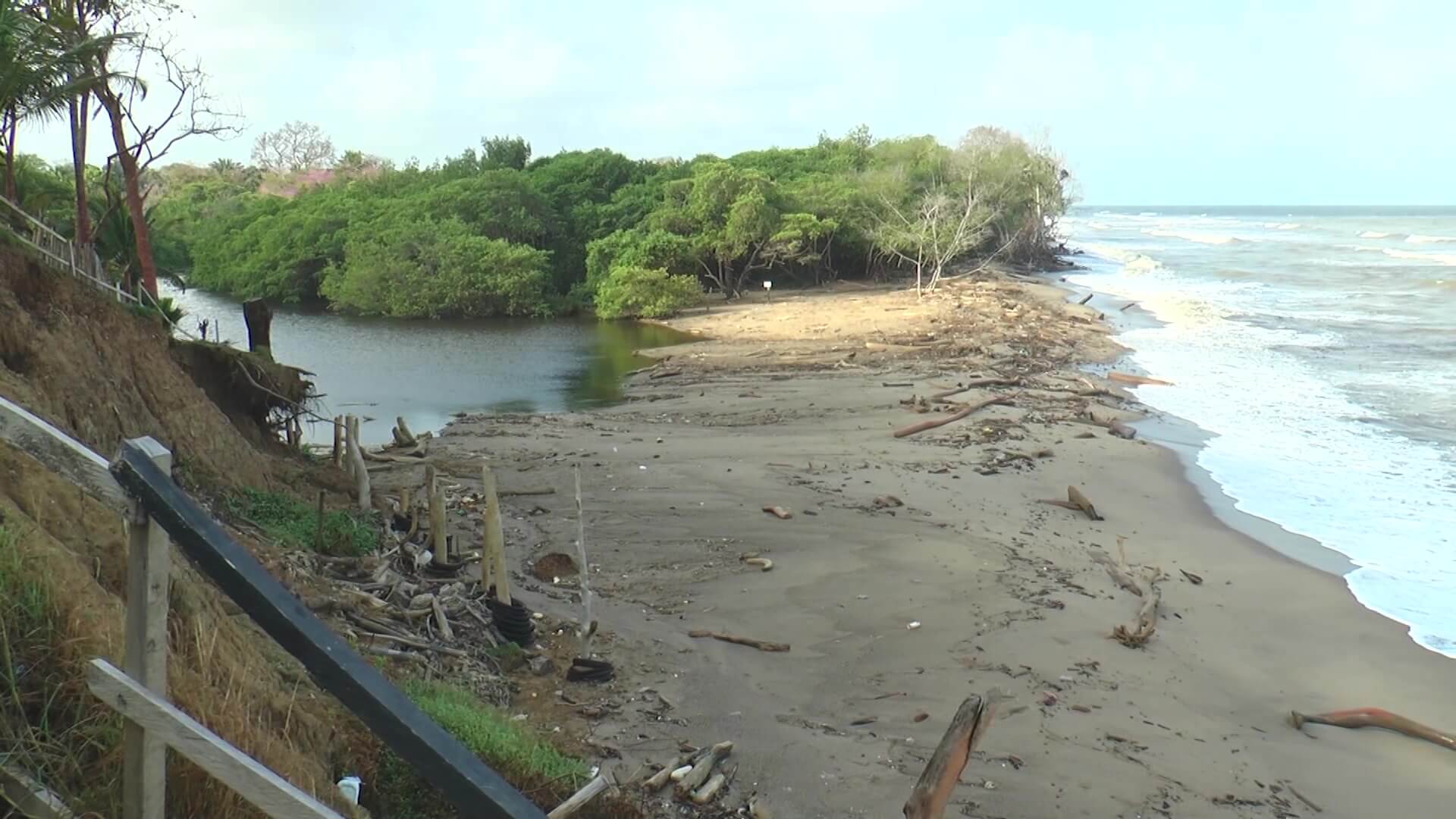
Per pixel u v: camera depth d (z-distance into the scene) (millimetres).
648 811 9344
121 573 5617
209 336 51594
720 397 33688
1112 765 10984
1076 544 18766
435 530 15859
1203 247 107688
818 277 71062
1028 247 83750
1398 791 11008
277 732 5789
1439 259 84625
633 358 44531
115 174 40688
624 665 12961
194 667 5324
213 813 4121
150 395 14992
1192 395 32906
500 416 30984
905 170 77875
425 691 10211
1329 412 30266
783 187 74750
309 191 93500
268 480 16906
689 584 16078
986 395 31984
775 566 16875
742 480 22312
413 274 61969
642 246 60812
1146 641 14359
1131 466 24359
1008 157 81312
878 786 10211
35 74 20375
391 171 91250
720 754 10617
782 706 12008
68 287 14359
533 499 20734
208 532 2549
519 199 71188
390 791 7055
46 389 12336
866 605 15289
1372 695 13227
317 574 13547
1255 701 12945
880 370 37594
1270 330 46938
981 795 10227
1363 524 20328
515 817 2227
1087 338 44938
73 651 3852
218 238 79938
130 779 2984
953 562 17219
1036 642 14172
